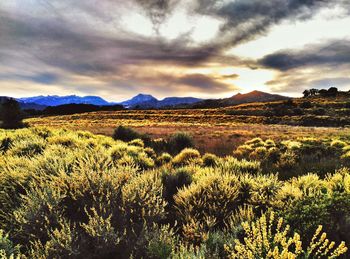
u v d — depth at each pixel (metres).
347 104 96.88
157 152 14.55
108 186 4.12
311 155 11.31
